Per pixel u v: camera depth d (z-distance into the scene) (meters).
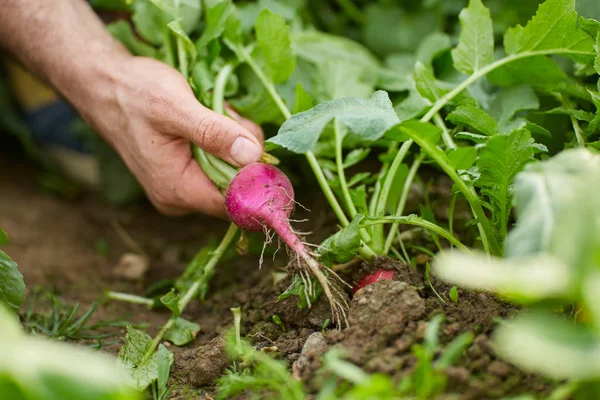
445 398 0.53
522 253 0.51
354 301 0.59
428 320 0.57
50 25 0.71
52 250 0.83
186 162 0.67
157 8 0.73
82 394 0.49
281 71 0.71
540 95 0.71
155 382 0.61
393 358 0.55
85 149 0.97
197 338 0.66
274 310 0.64
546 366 0.49
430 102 0.66
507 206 0.59
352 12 0.93
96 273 0.80
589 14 0.70
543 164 0.54
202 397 0.59
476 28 0.68
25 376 0.49
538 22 0.66
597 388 0.51
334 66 0.75
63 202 0.95
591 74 0.69
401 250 0.68
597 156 0.54
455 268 0.50
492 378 0.54
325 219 0.75
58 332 0.66
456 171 0.60
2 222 0.87
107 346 0.66
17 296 0.60
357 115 0.56
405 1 0.90
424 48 0.76
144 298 0.73
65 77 0.71
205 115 0.63
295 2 0.83
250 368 0.59
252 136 0.63
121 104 0.67
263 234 0.75
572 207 0.50
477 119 0.61
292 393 0.55
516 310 0.57
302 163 0.82
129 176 0.90
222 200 0.67
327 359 0.54
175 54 0.73
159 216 0.90
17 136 0.98
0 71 0.96
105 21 0.89
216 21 0.70
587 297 0.49
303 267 0.60
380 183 0.65
